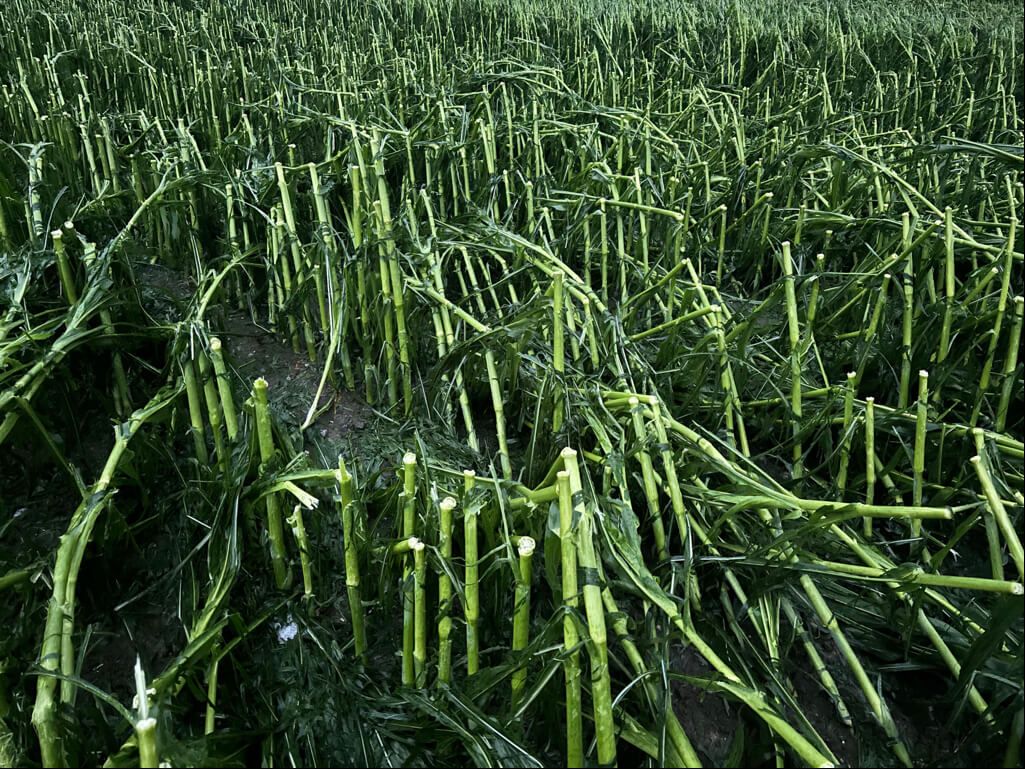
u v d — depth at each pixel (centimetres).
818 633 158
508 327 182
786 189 295
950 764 134
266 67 427
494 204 285
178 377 192
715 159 325
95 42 435
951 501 184
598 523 133
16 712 129
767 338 235
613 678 141
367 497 160
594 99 396
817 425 194
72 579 135
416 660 133
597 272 286
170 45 455
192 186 257
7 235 234
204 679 135
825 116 374
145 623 160
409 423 208
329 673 141
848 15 581
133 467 162
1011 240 198
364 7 584
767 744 128
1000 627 119
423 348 224
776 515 161
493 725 123
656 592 123
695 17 561
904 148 303
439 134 314
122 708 113
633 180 272
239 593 159
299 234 257
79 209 239
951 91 450
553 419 175
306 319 236
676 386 209
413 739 129
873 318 212
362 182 238
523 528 144
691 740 139
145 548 169
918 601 137
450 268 262
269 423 146
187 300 246
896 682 152
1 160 248
